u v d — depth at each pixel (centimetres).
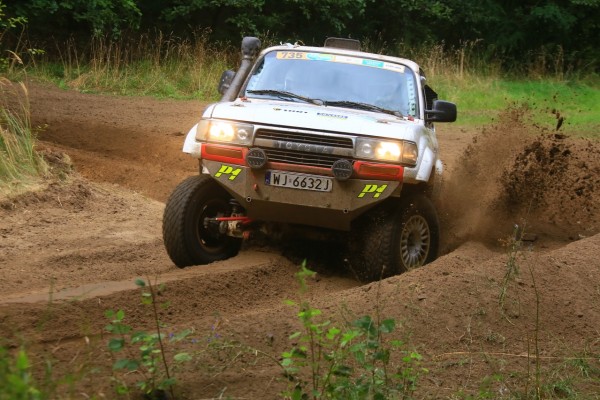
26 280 962
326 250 1091
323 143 941
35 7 2817
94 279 976
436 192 1143
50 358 645
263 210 964
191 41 3397
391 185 937
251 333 731
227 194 1022
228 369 653
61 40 3005
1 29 2841
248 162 941
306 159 943
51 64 2811
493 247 1238
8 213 1239
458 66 3647
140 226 1268
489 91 3431
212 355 669
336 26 3641
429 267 941
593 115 3020
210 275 920
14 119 1433
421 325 783
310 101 1065
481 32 4459
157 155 1764
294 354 583
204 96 2733
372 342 575
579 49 4547
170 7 3403
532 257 964
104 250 1105
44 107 2125
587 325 834
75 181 1403
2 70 2542
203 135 971
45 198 1312
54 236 1168
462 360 725
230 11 3488
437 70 3509
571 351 762
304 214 956
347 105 1059
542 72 4162
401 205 984
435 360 721
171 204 989
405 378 623
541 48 4359
